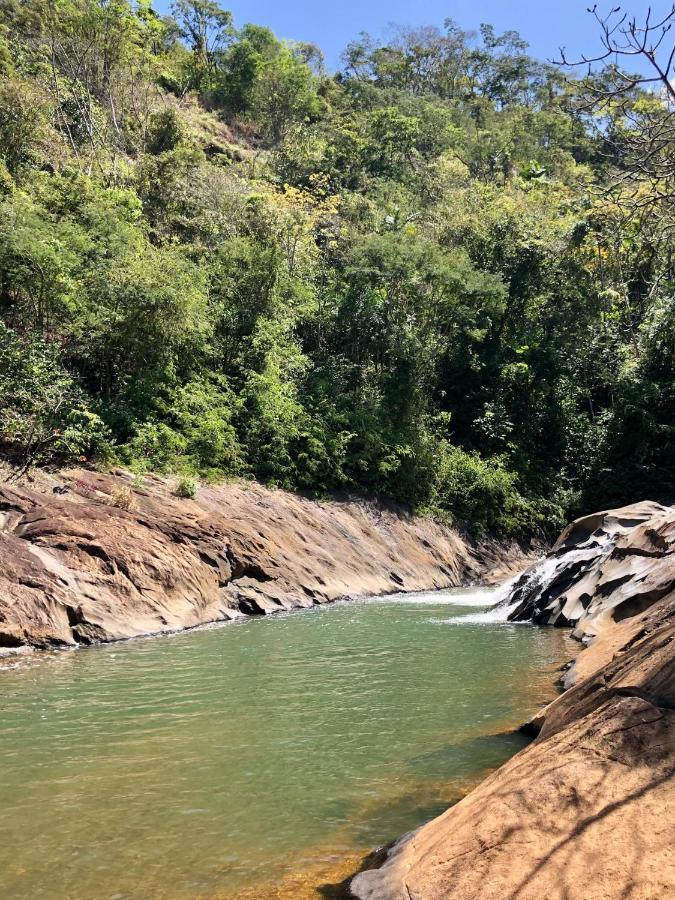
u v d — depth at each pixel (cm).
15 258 1861
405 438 2748
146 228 2780
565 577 1514
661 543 1293
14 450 1596
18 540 1264
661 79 490
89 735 694
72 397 1744
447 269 3042
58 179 2428
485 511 2828
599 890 287
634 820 316
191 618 1395
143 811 518
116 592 1301
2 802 534
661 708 386
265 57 6725
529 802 354
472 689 884
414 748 658
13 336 1706
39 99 2656
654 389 3112
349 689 881
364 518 2341
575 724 424
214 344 2452
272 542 1831
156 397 2055
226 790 559
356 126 5500
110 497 1571
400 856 402
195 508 1733
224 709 789
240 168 4709
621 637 888
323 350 3006
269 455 2241
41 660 1048
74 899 397
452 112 7088
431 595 2075
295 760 626
